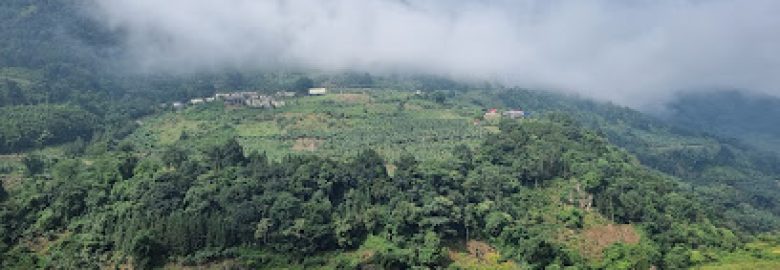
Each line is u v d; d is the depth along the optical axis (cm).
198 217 17300
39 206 18475
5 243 17088
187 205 18100
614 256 18412
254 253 17325
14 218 17775
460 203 19462
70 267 16338
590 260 18488
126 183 18988
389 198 19288
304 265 17225
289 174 19538
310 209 18100
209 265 16800
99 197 18438
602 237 19625
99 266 16512
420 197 19338
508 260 18225
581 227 19925
